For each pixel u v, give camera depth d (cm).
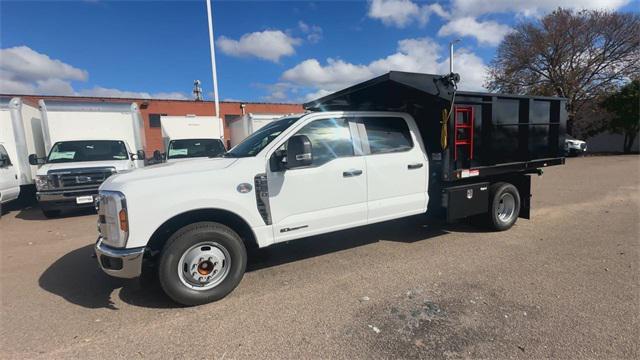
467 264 476
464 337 306
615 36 2747
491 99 574
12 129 990
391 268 470
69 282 456
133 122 1145
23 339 324
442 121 534
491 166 596
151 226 360
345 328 326
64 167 882
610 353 279
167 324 345
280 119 508
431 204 581
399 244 573
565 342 294
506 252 520
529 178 664
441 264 478
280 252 548
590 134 2991
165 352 299
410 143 545
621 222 673
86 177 879
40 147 1158
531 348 288
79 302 397
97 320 356
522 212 677
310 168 448
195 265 379
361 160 489
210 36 1708
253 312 363
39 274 486
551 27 2898
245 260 408
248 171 409
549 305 357
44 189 853
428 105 557
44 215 923
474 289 398
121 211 354
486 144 584
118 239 357
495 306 358
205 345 307
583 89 2905
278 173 427
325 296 393
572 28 2823
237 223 430
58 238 682
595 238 576
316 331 323
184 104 3083
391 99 612
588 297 371
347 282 429
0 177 888
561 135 688
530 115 632
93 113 1094
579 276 425
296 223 440
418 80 507
